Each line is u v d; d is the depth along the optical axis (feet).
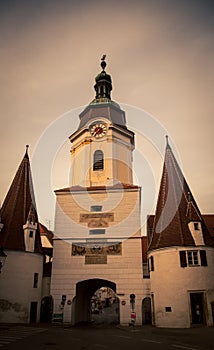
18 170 149.89
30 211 134.10
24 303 120.78
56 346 58.08
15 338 69.97
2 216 134.00
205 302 105.40
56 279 126.31
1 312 116.26
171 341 67.21
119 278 124.06
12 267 122.21
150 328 103.81
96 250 128.36
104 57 177.17
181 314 104.22
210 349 55.52
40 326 110.32
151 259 119.55
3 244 123.95
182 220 117.60
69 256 128.67
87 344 61.93
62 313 122.11
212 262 110.93
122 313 119.85
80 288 134.62
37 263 129.49
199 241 111.96
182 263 109.40
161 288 111.24
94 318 187.21
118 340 69.31
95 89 169.58
